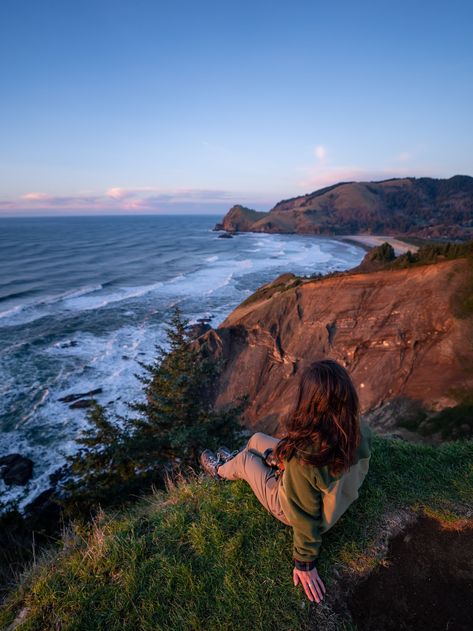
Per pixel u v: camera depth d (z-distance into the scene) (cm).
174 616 239
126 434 911
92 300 5291
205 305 5056
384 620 233
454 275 2475
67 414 2344
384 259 3569
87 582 270
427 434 1748
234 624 232
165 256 10269
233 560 270
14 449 1989
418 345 2311
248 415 2588
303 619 232
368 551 278
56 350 3400
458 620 232
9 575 424
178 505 344
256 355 2838
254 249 11956
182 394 979
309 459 214
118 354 3328
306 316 2809
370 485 344
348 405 210
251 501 320
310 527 232
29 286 6200
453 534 297
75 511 732
